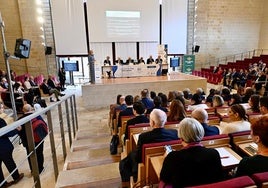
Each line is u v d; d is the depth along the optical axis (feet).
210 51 38.75
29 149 5.76
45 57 32.86
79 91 31.04
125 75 26.68
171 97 13.44
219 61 39.58
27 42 15.07
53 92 23.90
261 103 8.58
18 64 32.55
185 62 36.06
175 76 27.20
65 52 32.99
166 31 35.40
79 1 32.01
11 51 32.01
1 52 31.78
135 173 6.34
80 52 33.35
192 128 4.21
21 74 32.94
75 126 15.11
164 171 4.24
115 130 11.92
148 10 33.71
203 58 38.65
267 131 3.79
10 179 8.90
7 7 30.99
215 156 4.24
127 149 7.77
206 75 34.55
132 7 33.14
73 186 7.13
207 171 4.14
